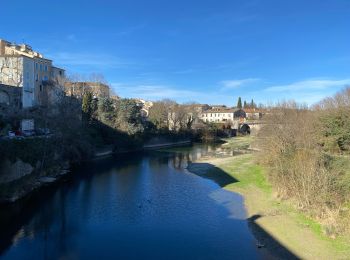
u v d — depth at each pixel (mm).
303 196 37188
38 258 27312
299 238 29531
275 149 52938
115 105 106688
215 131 152125
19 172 46938
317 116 58031
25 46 106875
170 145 125375
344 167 40688
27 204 42219
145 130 117125
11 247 29422
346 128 51469
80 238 31312
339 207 33500
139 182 56438
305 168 38938
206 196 46719
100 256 27656
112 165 75062
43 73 99000
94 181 56719
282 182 43062
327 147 51969
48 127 70750
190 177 61312
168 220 36281
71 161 74375
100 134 95312
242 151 100875
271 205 39688
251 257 27062
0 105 69938
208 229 33438
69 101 85000
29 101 86500
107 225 34781
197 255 27609
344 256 25594
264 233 31875
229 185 53156
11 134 56031
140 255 27734
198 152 102812
